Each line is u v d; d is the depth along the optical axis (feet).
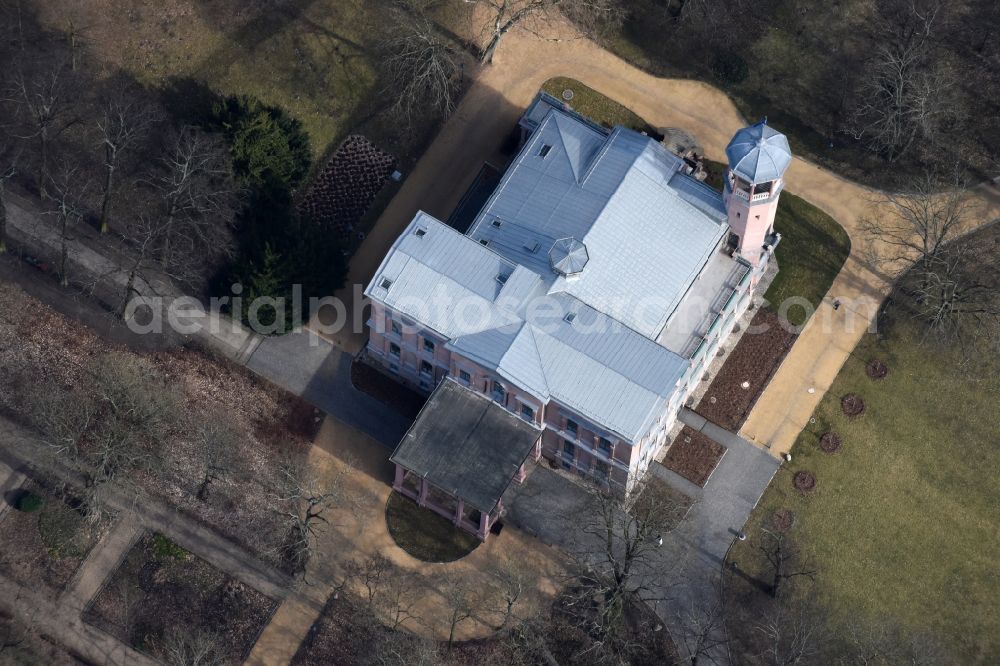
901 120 549.54
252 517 495.41
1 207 509.35
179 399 509.35
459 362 476.54
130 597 482.28
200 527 492.95
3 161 537.65
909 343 529.45
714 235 490.49
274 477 500.74
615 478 489.26
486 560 490.08
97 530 488.85
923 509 506.48
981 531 504.02
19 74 540.52
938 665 482.28
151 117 538.88
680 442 512.63
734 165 464.24
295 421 510.17
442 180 550.77
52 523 488.02
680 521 501.15
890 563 498.28
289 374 517.14
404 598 484.74
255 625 481.46
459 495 469.98
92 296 523.29
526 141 527.81
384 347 507.30
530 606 483.92
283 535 492.95
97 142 542.57
